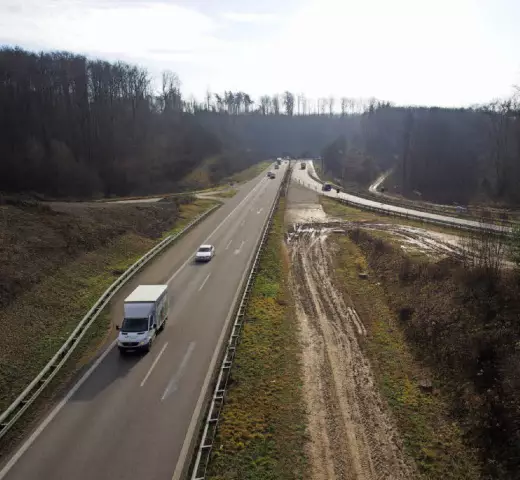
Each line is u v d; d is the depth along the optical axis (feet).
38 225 130.93
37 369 81.10
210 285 123.03
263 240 166.81
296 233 193.57
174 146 396.57
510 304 86.69
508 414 65.36
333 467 60.44
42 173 270.46
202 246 151.23
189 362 82.89
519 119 348.79
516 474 58.54
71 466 57.52
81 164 295.28
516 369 70.38
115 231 155.22
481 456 63.31
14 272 104.42
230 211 231.30
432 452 64.69
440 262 118.42
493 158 367.04
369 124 613.52
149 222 180.04
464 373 79.46
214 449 60.59
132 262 139.64
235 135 621.72
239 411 68.90
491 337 80.74
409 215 207.72
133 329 86.63
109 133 338.95
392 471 60.90
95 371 80.33
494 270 96.53
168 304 104.47
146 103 413.59
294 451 62.28
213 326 97.91
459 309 94.17
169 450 60.34
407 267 124.88
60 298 106.73
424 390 80.07
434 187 355.15
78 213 155.12
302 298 120.47
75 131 322.75
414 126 499.51
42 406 70.28
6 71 301.84
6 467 57.47
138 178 323.57
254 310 105.91
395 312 110.83
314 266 148.66
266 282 126.11
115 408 69.46
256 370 80.64
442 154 400.67
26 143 280.31
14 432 64.08
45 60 334.24
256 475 57.00
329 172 442.09
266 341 91.71
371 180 414.41
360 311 113.09
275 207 238.68
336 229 199.41
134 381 76.95
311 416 70.59
